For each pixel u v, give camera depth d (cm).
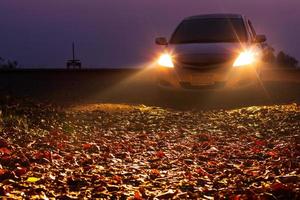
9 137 766
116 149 736
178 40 1305
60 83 1719
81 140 804
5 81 1775
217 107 1180
